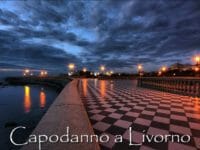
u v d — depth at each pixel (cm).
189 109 533
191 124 378
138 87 1395
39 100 1773
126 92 1015
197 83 782
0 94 2420
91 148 153
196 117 437
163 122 393
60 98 429
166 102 659
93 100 708
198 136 308
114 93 960
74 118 245
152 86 1226
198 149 258
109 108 547
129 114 469
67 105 337
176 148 261
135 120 409
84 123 225
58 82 3161
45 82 4331
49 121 227
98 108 548
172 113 481
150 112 493
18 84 4959
